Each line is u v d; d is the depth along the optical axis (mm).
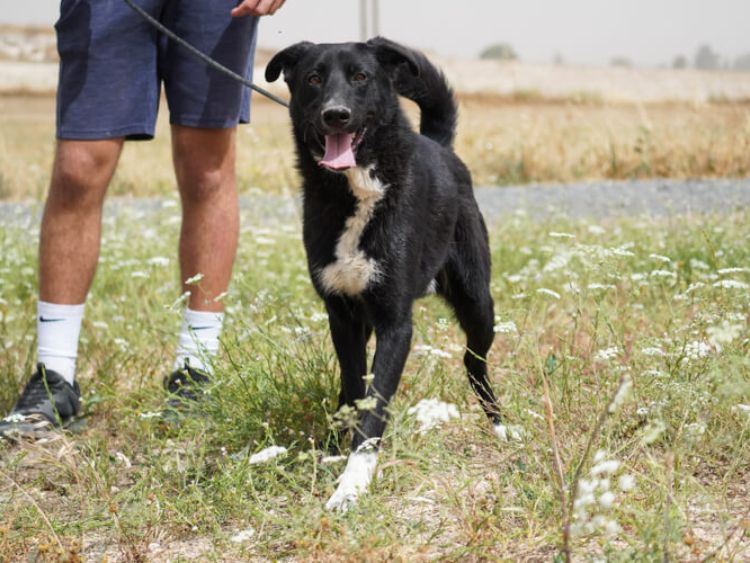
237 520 2992
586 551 2500
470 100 25609
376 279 3496
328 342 4320
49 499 3270
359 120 3525
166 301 5562
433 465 3176
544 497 2781
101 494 3207
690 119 13320
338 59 3672
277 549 2754
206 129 4094
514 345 4414
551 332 4789
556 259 4023
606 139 13164
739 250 5746
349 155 3426
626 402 3453
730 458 3168
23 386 4359
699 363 3420
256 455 2891
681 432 3023
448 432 3594
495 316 4270
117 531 2887
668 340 3693
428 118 4352
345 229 3504
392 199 3494
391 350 3477
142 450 3666
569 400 3479
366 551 2463
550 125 14711
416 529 2729
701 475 3102
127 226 8141
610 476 2840
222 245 4227
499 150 13500
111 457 3504
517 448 3195
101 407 4238
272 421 3539
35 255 6824
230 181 4258
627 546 2512
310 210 3611
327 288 3588
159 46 4051
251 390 3662
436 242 3797
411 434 3393
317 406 3582
